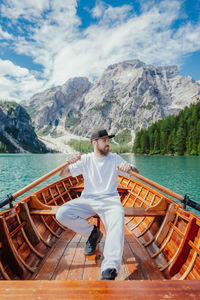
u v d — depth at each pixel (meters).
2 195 14.63
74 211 2.37
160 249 2.74
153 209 2.94
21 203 2.74
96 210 2.32
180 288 0.91
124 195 5.60
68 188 5.41
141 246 2.95
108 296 0.86
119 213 2.16
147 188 4.34
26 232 2.78
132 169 2.49
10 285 0.93
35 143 198.38
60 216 2.37
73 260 2.55
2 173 27.55
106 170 2.45
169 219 2.81
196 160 51.16
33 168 35.25
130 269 2.41
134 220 4.05
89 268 2.39
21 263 2.32
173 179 20.91
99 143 2.42
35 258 2.64
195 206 2.52
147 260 2.59
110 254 1.87
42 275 2.28
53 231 3.40
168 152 84.88
